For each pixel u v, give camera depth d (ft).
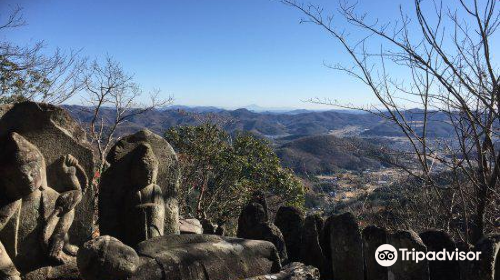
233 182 42.75
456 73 10.14
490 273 10.69
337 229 13.12
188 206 40.55
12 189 13.01
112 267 10.80
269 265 13.21
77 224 14.73
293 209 16.56
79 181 14.70
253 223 15.66
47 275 13.50
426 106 12.12
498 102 10.00
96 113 31.40
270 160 44.27
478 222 13.79
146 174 15.08
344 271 12.95
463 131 12.39
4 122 13.73
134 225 14.94
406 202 24.16
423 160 13.60
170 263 11.55
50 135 14.20
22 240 13.32
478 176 13.73
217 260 12.26
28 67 35.27
